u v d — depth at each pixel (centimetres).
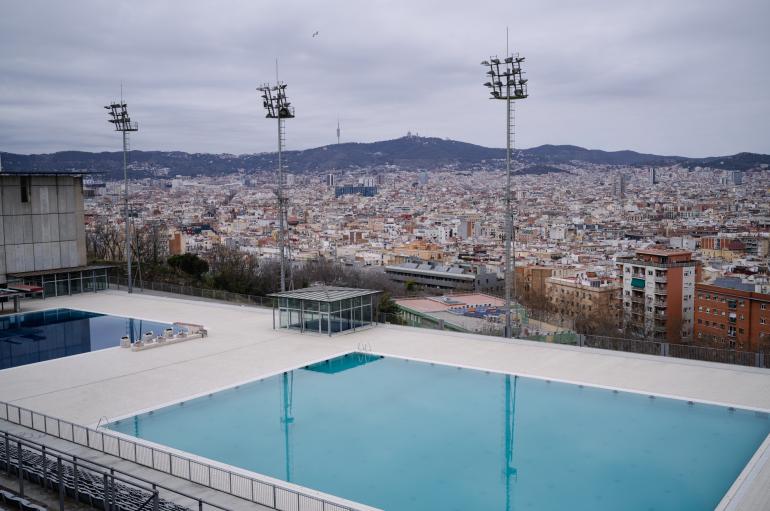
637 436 2900
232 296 6931
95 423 3086
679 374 3766
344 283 11669
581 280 13275
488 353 4319
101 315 5969
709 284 11500
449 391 3572
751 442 2817
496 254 19725
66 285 7075
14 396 3509
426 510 2256
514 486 2438
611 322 11588
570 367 3959
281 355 4338
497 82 4694
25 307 6322
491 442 2856
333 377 3862
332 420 3145
